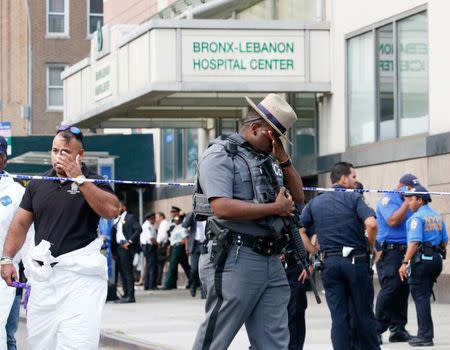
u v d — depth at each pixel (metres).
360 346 11.93
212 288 8.40
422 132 21.28
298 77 24.47
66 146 8.65
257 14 28.34
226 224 8.34
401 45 22.03
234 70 24.14
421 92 21.34
